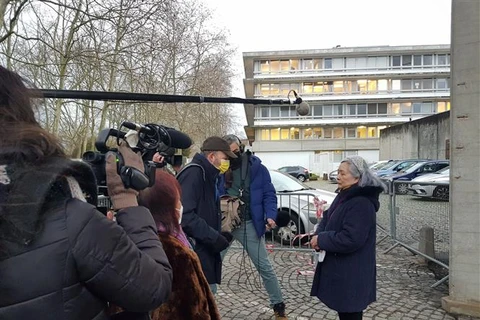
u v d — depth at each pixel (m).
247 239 3.67
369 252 2.72
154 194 1.69
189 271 1.64
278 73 49.50
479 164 3.49
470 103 3.52
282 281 4.86
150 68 14.55
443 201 5.00
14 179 0.87
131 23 10.76
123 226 1.16
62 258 0.90
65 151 1.04
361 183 2.72
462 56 3.56
